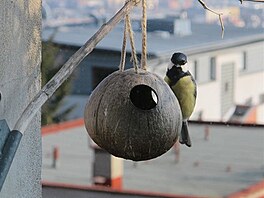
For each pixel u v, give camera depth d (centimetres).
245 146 1456
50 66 1488
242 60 2100
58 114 1742
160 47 1636
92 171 1273
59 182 1234
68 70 287
